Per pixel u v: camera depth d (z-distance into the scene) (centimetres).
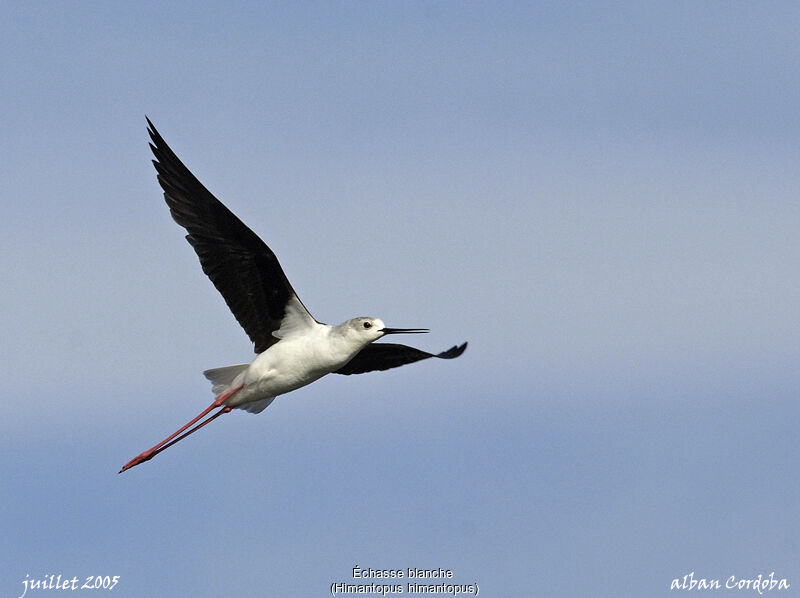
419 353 1867
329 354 1582
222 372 1612
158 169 1537
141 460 1608
